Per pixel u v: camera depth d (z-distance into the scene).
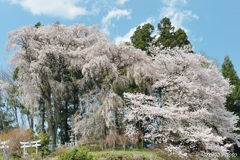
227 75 25.61
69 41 20.42
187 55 18.11
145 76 18.12
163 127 17.00
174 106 16.59
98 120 17.31
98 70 17.64
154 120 17.33
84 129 17.44
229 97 24.03
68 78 20.97
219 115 18.00
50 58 19.80
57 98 20.16
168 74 18.45
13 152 16.31
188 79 17.80
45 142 17.34
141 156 14.83
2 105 27.06
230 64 26.20
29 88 19.31
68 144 18.75
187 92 17.44
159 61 18.48
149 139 17.70
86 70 17.56
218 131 18.20
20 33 19.70
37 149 16.61
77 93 21.19
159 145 17.38
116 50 18.11
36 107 20.02
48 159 15.38
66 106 23.09
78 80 19.80
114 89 18.06
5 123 26.95
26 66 19.38
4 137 18.27
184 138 16.20
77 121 18.50
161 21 23.50
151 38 22.95
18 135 17.91
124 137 16.67
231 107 24.06
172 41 22.31
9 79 29.20
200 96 17.50
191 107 17.36
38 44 20.08
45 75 19.52
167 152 16.38
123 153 14.89
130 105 17.78
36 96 19.55
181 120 16.80
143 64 18.00
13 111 27.25
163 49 20.38
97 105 17.95
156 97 18.47
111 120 16.80
